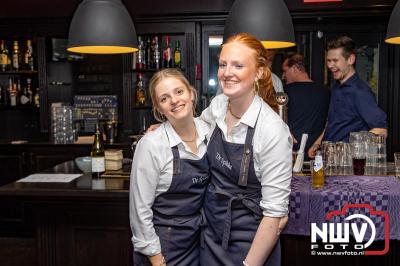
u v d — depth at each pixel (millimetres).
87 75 5105
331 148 2738
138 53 4887
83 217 2717
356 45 4625
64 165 3365
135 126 5113
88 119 5012
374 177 2611
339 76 3227
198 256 2164
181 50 4996
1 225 4699
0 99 5055
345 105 3227
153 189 1979
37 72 4863
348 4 4391
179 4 4621
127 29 2822
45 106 4867
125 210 2684
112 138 4781
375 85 4625
